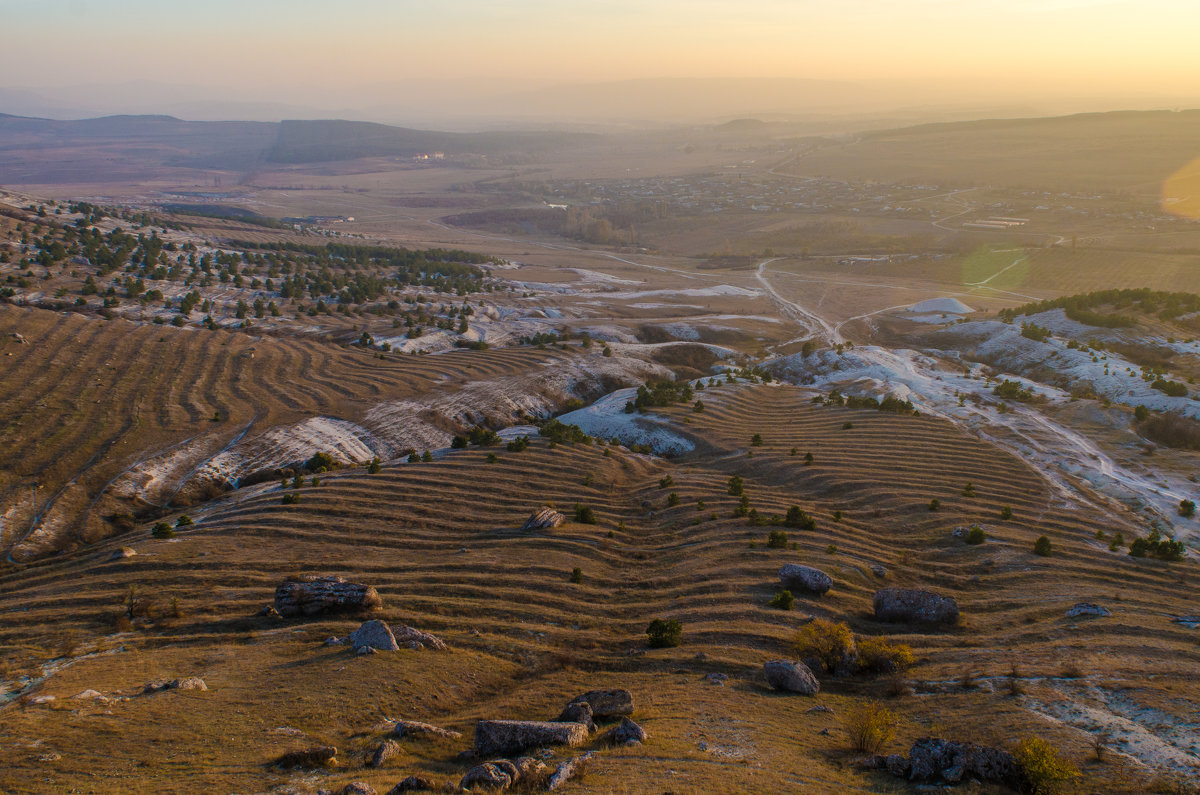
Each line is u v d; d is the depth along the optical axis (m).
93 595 70.62
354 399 149.38
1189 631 59.69
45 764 37.75
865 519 92.06
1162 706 44.78
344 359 175.25
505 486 102.00
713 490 100.88
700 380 167.50
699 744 40.56
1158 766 37.91
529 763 35.66
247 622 64.56
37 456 111.56
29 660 58.66
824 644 55.94
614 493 102.75
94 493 105.88
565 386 168.12
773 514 90.81
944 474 105.81
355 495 96.75
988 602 69.50
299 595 66.12
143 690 50.09
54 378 138.50
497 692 53.94
